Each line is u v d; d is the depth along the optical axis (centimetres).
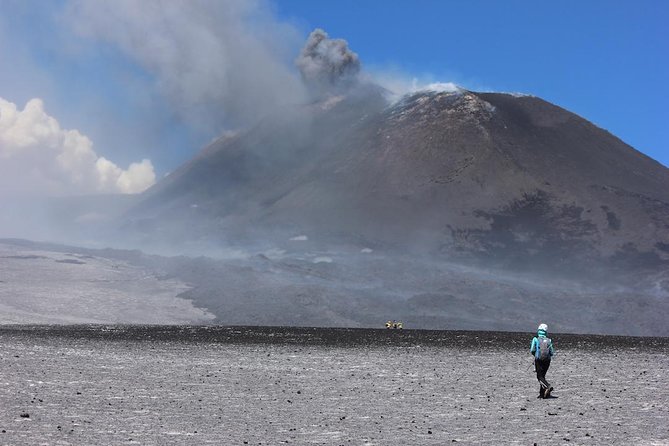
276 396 3122
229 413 2636
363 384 3631
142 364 4356
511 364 4941
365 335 8994
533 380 3906
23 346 5353
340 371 4266
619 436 2250
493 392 3372
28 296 13600
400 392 3334
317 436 2234
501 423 2495
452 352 6059
